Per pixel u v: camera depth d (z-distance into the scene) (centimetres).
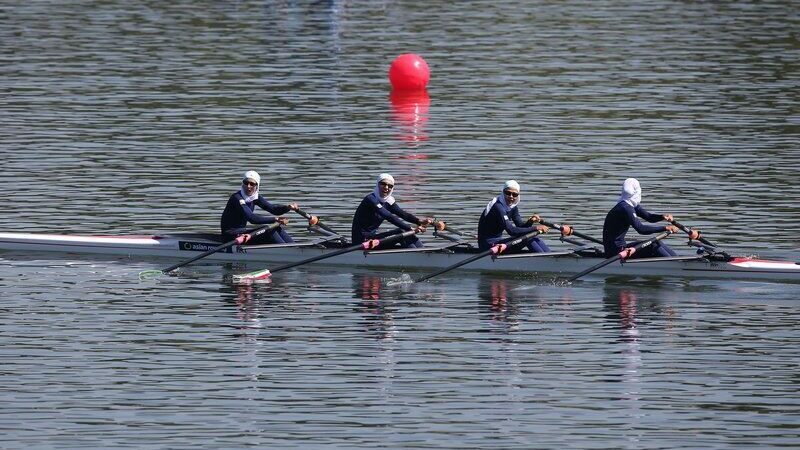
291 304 12344
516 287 12962
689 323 11719
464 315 12012
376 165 17825
